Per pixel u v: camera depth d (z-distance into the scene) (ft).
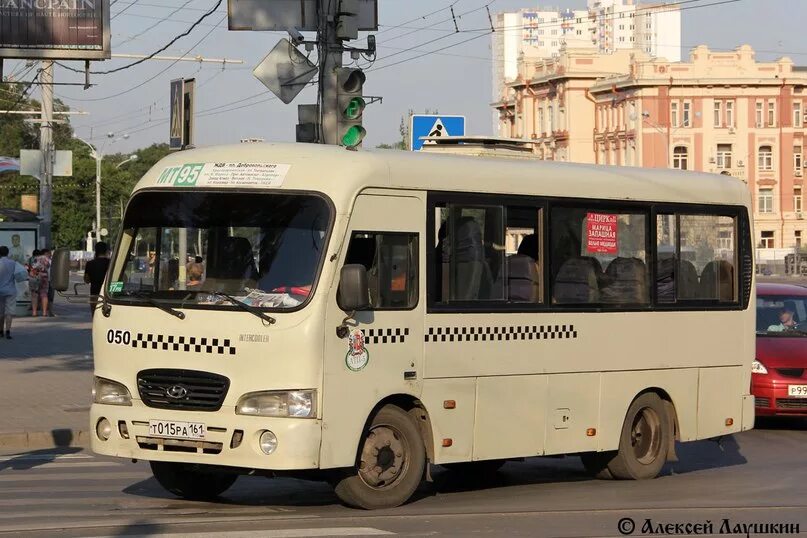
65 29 177.78
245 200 60.08
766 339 105.29
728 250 81.76
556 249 70.23
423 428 63.41
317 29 96.78
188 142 91.97
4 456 83.87
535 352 68.59
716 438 82.07
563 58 653.71
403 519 58.39
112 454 59.67
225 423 57.11
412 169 62.64
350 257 59.31
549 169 70.69
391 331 61.05
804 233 628.28
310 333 57.26
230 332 57.72
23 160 242.37
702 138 614.34
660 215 76.95
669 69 611.06
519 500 66.90
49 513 59.00
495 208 66.95
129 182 561.84
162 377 58.80
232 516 58.59
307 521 57.06
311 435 57.00
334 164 60.03
